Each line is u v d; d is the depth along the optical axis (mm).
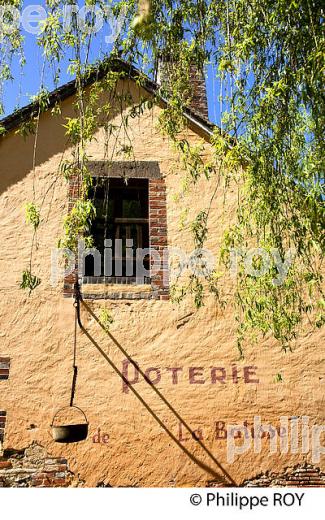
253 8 5332
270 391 6203
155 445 5957
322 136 4910
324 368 6305
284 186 4961
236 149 5105
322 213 4695
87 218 5500
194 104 8414
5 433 5895
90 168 6910
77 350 6211
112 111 7211
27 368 6113
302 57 5051
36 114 7070
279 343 6352
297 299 5652
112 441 5941
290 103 5031
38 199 6781
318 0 5016
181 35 5734
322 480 5953
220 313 6422
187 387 6164
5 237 6590
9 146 6957
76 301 6277
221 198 6867
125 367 6188
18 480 5773
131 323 6348
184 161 5852
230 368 6250
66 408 6008
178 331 6348
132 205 7355
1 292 6367
